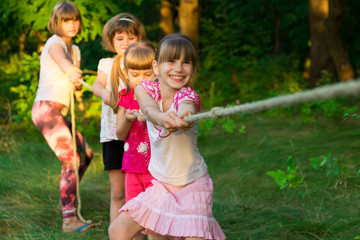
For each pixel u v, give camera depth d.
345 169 3.70
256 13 15.06
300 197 4.21
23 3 6.66
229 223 3.98
